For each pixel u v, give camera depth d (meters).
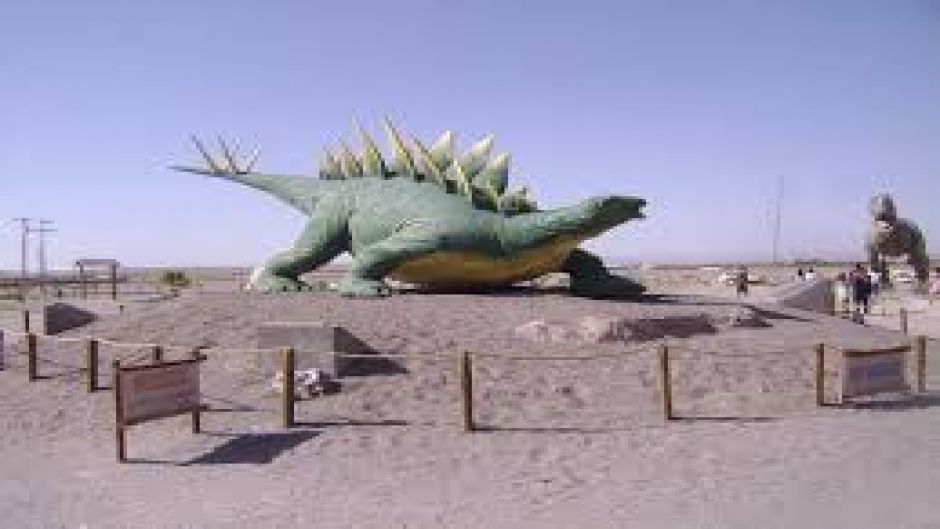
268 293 17.78
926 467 8.95
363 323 14.95
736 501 8.01
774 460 9.45
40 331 22.62
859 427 10.95
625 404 12.35
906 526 7.07
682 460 9.62
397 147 18.80
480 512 8.05
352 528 7.73
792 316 18.80
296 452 10.33
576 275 18.56
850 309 31.09
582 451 10.16
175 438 11.18
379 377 13.07
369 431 11.08
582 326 14.77
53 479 9.70
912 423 11.20
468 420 11.07
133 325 16.33
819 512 7.54
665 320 15.52
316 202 19.44
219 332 15.05
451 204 17.56
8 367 15.46
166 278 56.34
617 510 7.92
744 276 33.41
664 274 70.25
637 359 13.90
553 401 12.45
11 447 11.32
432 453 10.20
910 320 28.19
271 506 8.45
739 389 13.11
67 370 14.89
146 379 10.60
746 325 16.77
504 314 15.75
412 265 17.30
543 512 7.98
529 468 9.55
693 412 11.92
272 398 12.43
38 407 13.11
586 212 16.83
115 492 9.11
